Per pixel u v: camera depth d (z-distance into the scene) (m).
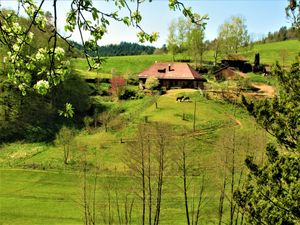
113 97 108.62
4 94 87.31
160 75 119.44
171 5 8.02
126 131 82.88
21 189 65.75
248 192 20.44
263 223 18.55
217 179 54.41
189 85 116.31
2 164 75.19
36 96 93.31
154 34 8.29
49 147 81.56
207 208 56.66
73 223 54.88
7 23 7.48
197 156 68.25
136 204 58.12
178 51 151.88
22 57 7.58
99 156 75.06
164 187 59.94
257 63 141.88
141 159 54.28
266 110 20.02
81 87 99.75
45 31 7.52
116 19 7.73
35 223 54.84
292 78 20.14
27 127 88.88
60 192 64.56
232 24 159.00
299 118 19.03
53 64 7.52
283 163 18.78
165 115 88.62
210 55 179.50
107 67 153.25
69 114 8.61
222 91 100.94
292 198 17.09
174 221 54.72
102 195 60.31
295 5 21.75
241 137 52.56
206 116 88.00
